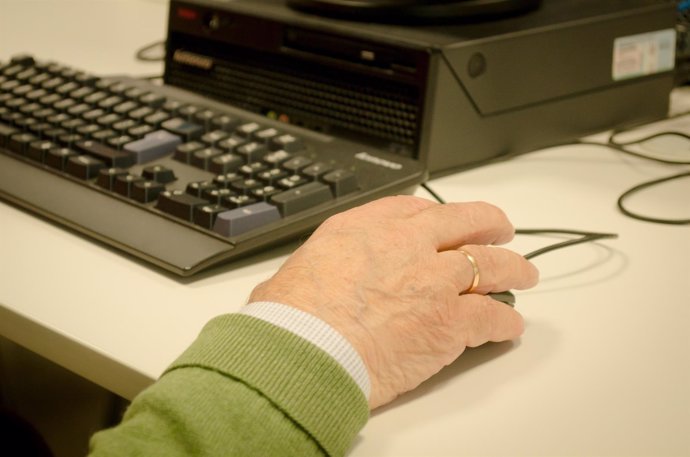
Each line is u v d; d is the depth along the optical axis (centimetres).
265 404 43
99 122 76
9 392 114
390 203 56
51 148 72
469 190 76
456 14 83
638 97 93
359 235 52
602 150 86
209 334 47
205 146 72
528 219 70
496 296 53
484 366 51
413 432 46
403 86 77
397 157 72
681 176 79
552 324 55
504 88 80
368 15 83
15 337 55
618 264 63
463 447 44
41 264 60
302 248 53
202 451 42
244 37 90
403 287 49
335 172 66
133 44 120
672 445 44
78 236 64
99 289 57
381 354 47
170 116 77
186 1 95
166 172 67
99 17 135
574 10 90
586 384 49
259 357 45
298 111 87
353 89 82
